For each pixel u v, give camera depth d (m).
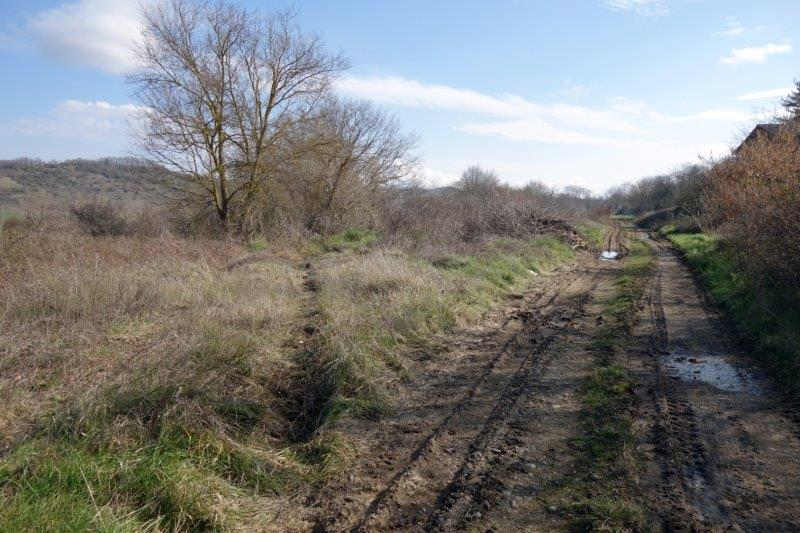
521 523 3.86
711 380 6.62
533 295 12.50
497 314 10.42
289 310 9.05
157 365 5.82
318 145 21.88
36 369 5.94
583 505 4.01
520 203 25.73
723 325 9.25
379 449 5.14
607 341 8.26
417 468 4.71
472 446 5.09
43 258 10.88
